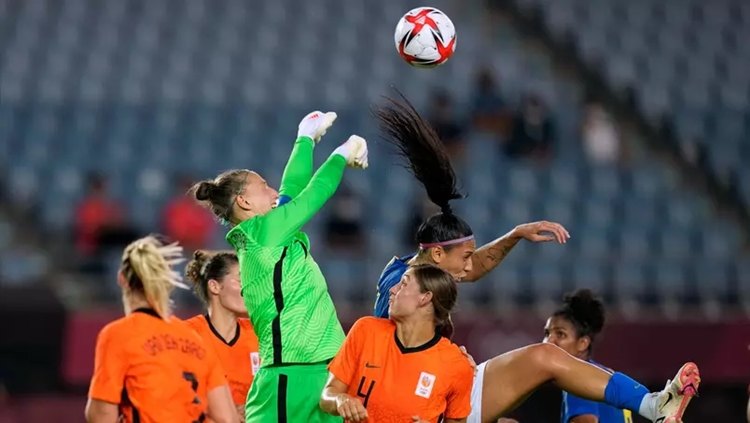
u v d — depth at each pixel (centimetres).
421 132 2483
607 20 8831
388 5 8881
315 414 2250
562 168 6994
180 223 5753
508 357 2403
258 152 7094
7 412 4662
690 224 6744
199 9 8644
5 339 4722
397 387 2156
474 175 6819
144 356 2039
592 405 2650
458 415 2203
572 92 8119
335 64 8206
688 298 5597
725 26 8825
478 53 8425
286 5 8781
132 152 7031
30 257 5912
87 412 2047
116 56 8094
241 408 2534
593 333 2750
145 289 2073
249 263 2277
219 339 2591
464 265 2452
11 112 7256
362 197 6425
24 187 6625
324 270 5697
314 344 2264
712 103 8069
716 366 4859
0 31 8275
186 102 7575
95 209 5734
